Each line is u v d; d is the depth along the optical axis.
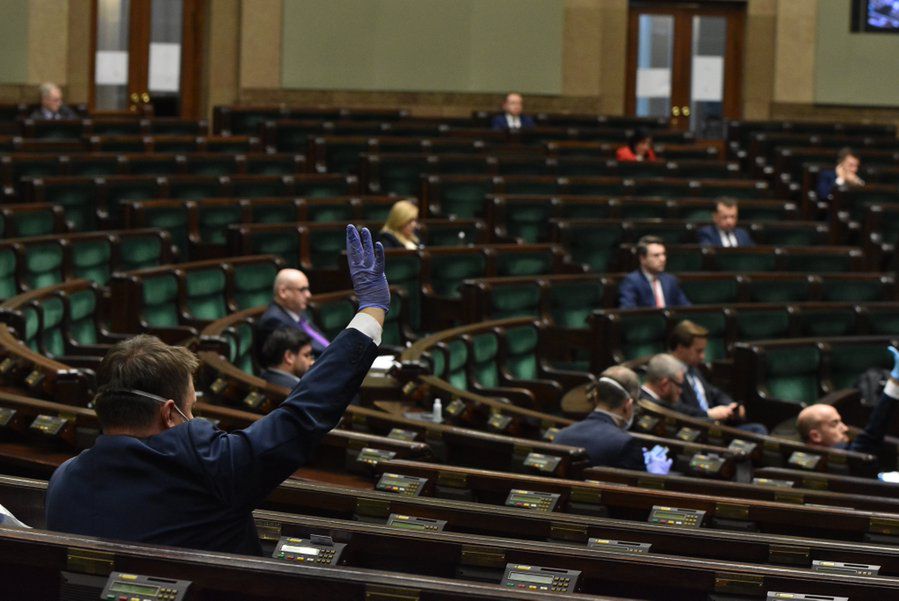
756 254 17.08
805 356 13.77
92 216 17.25
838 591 4.36
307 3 25.80
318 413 4.02
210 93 25.91
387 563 4.71
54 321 11.95
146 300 13.11
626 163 21.06
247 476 3.97
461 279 15.80
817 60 28.19
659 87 28.55
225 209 16.92
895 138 24.81
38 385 9.12
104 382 4.07
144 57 25.83
